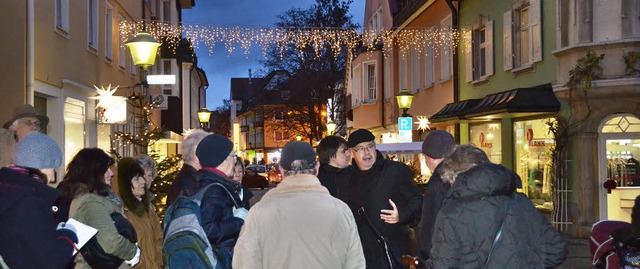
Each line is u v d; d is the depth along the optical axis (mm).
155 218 6484
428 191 5234
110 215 4738
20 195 3709
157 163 10789
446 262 4094
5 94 10453
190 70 36562
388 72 29375
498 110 14859
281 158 4094
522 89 14930
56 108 12758
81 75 14555
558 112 14562
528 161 16312
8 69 10500
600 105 13492
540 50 15211
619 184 13711
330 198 3986
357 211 6129
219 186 4227
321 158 6496
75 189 4711
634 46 12969
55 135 12742
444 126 22812
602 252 5121
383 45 29109
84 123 14727
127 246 4680
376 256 6016
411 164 18203
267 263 3832
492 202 4109
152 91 25250
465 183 4160
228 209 4238
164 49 28344
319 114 48281
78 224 4188
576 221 13906
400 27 26375
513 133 17250
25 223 3643
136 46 11648
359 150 6133
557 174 14219
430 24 23594
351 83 35719
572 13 13656
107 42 17688
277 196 3938
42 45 11766
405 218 5965
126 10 19969
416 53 25438
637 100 13234
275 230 3828
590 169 13695
